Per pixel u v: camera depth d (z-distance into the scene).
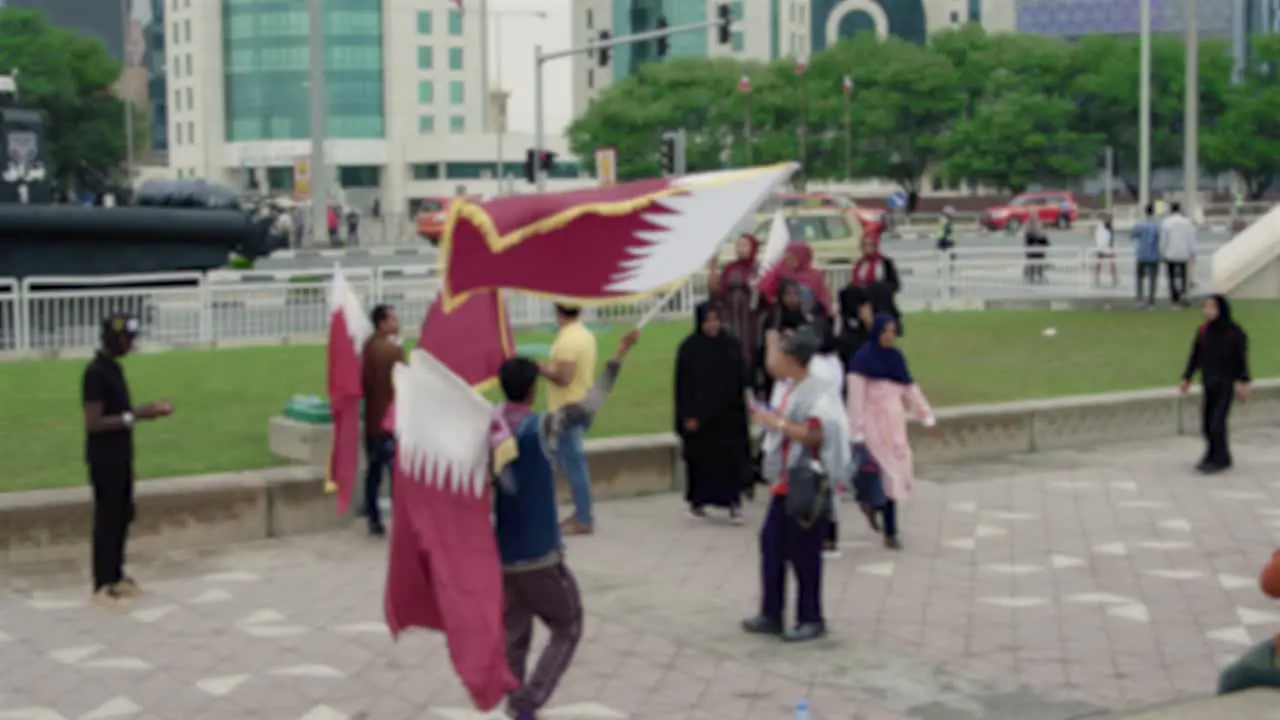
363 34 134.75
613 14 144.75
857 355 12.09
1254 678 5.97
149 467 13.40
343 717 8.34
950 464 16.02
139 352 22.34
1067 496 14.33
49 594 10.79
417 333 24.22
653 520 13.24
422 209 68.25
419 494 7.18
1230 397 15.46
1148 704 8.51
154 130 151.75
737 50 138.38
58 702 8.58
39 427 15.44
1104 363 21.06
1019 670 9.12
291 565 11.63
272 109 133.75
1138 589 11.03
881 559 11.91
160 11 151.00
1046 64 90.69
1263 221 30.66
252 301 24.44
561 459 12.53
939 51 93.94
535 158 41.31
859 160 93.12
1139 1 140.50
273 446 13.97
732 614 10.30
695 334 13.03
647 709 8.42
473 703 7.73
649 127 95.50
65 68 89.81
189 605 10.53
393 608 7.38
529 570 7.68
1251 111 87.69
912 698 8.60
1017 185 88.19
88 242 28.33
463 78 139.25
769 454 9.84
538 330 25.20
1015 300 29.50
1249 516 13.49
